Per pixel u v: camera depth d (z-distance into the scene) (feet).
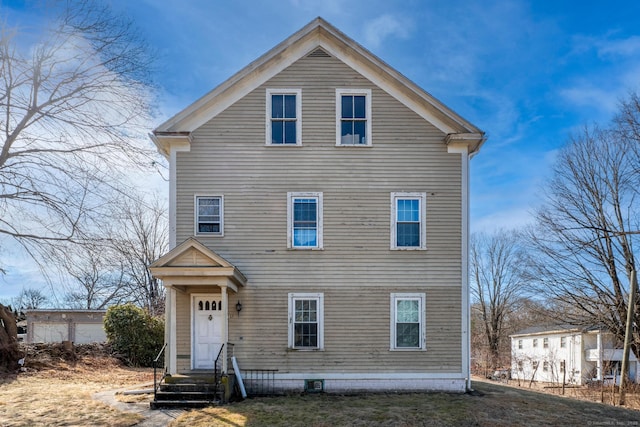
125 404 34.83
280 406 34.06
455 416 32.07
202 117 41.27
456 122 41.83
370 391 39.11
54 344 55.57
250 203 40.65
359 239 40.73
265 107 41.68
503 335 141.69
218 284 35.94
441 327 40.16
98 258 35.06
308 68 42.27
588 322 76.74
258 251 40.22
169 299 39.60
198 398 34.60
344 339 39.70
